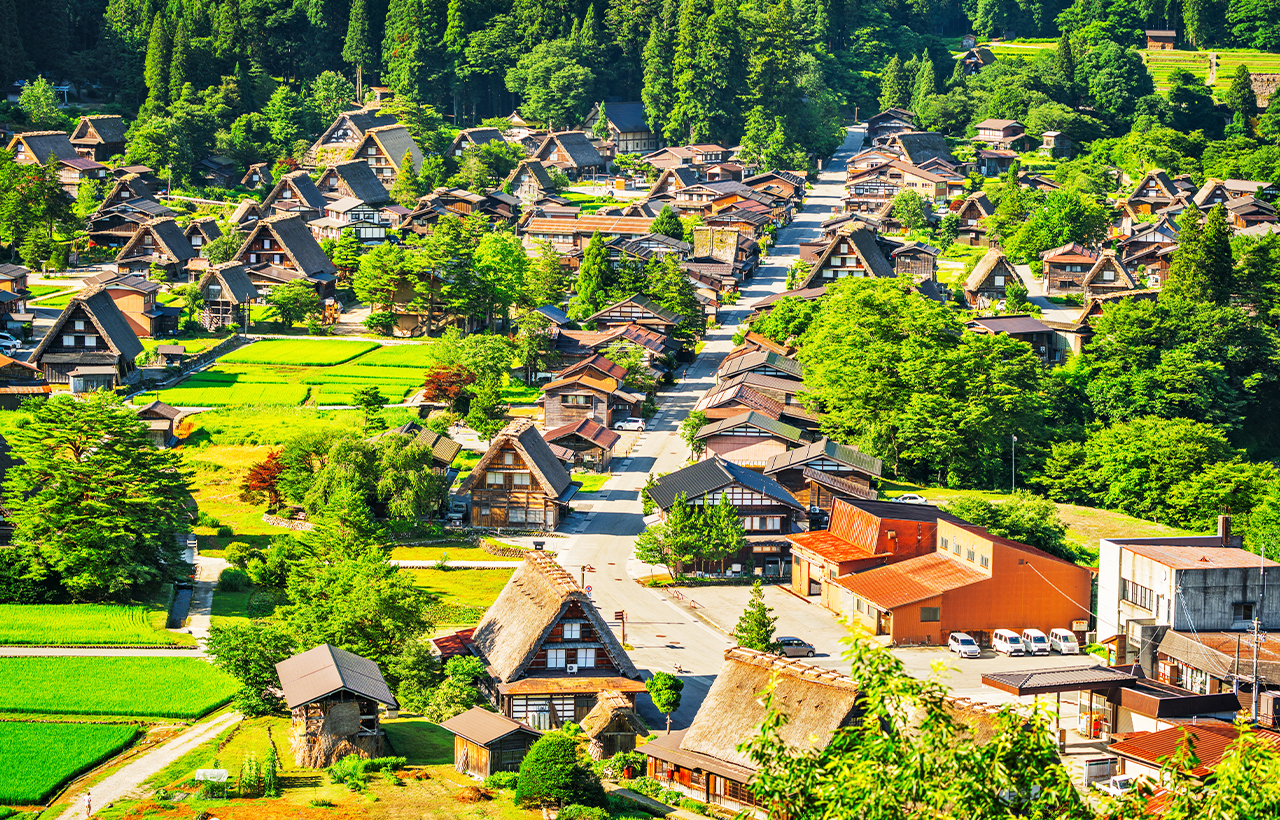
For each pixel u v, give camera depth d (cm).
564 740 12900
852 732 7550
